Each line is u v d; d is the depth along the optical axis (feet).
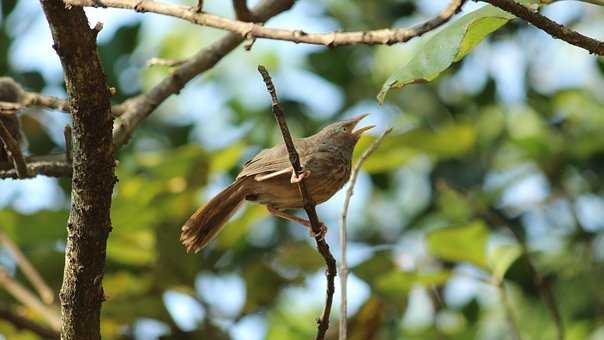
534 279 33.45
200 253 35.55
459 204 41.27
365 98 44.01
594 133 41.09
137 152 42.60
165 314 34.27
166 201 34.99
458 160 40.86
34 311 35.96
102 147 20.68
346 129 30.07
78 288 21.98
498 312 41.75
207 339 34.73
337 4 45.21
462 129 36.58
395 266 35.29
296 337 41.86
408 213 44.06
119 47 42.78
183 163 35.19
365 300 36.40
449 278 34.04
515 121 44.29
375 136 36.06
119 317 34.22
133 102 30.71
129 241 35.65
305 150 28.63
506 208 40.50
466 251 33.30
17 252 34.22
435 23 22.68
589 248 39.17
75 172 21.03
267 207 28.86
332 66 44.14
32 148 40.65
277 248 39.73
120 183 37.73
